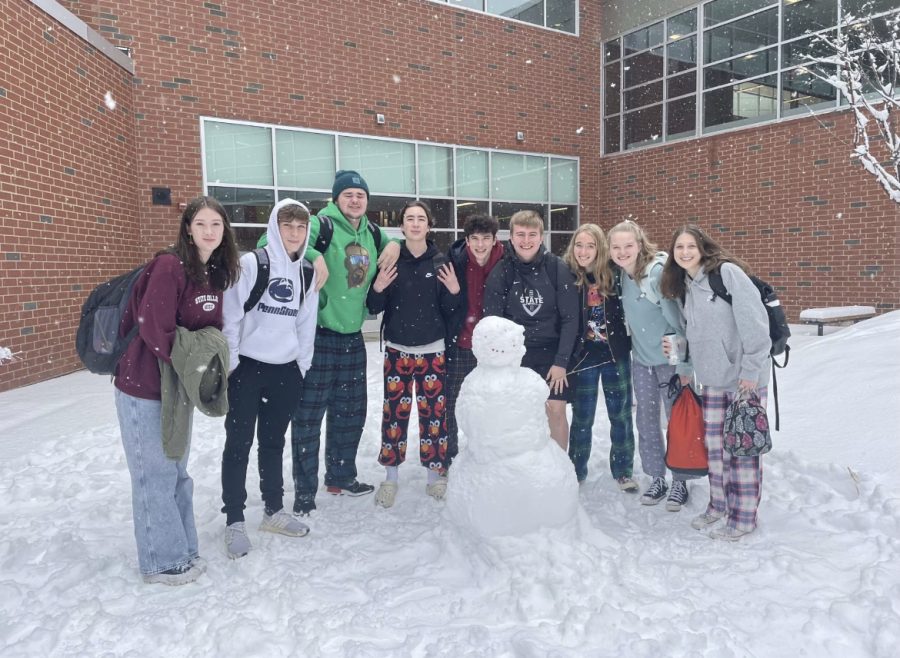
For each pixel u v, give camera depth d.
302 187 11.09
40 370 7.27
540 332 3.87
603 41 14.62
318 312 3.83
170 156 9.82
